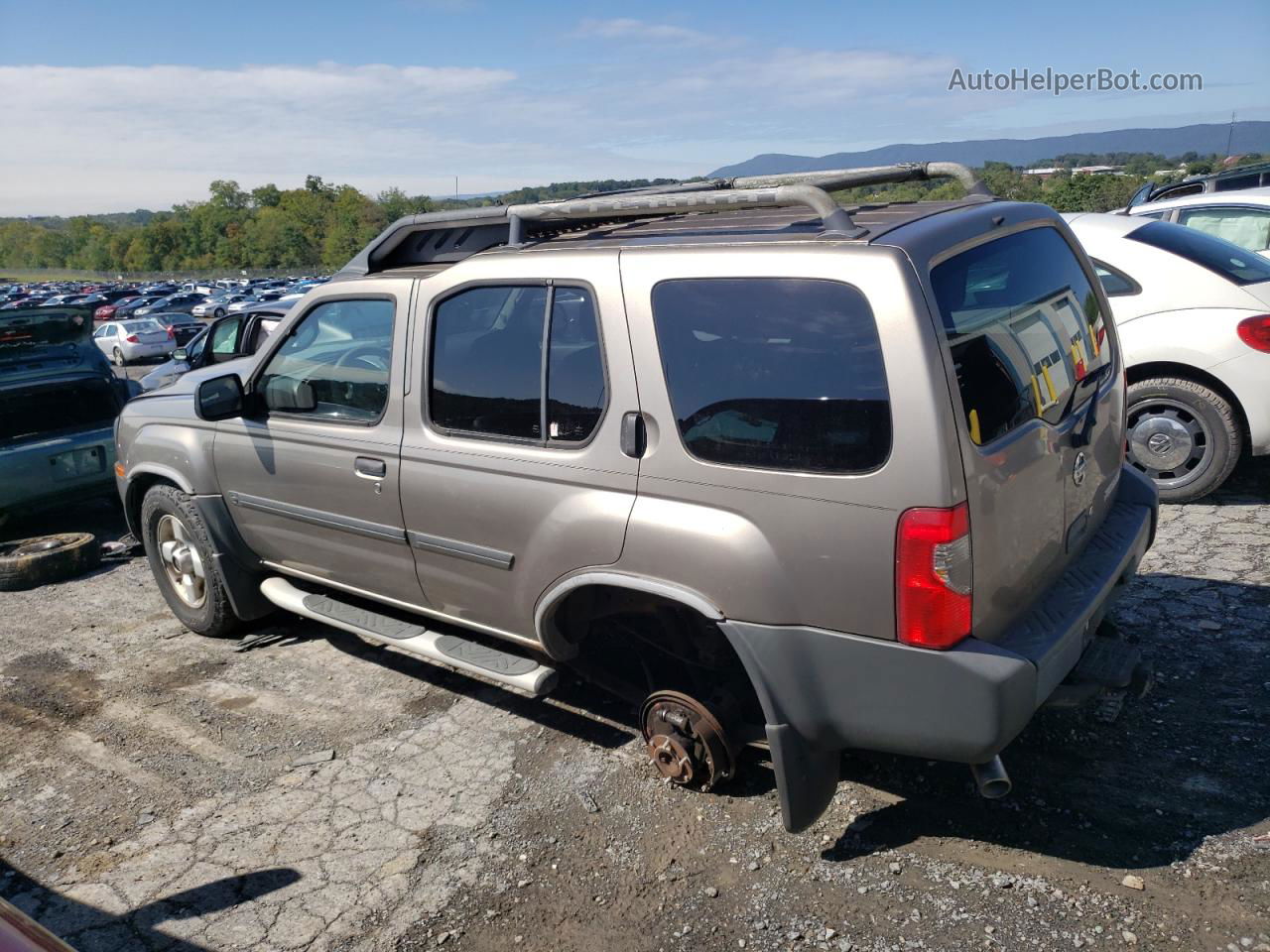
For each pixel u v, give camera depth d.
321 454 4.04
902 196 3.91
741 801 3.33
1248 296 5.62
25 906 3.03
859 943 2.64
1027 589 2.91
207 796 3.59
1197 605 4.47
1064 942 2.58
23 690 4.61
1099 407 3.37
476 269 3.46
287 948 2.79
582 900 2.91
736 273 2.80
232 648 4.96
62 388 7.24
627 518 3.01
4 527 7.02
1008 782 2.65
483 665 3.62
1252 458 6.70
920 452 2.50
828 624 2.70
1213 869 2.79
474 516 3.47
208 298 65.62
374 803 3.48
